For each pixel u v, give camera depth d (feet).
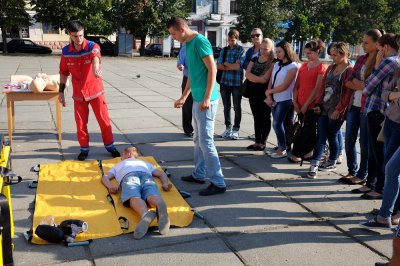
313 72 17.35
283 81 18.30
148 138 22.56
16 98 20.24
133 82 47.67
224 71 22.36
